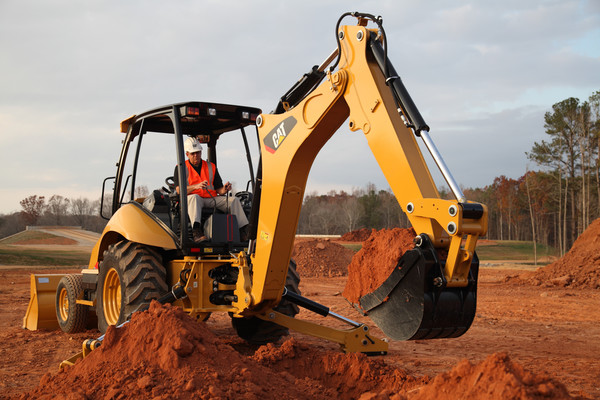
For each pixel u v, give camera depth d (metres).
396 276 3.68
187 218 5.98
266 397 3.62
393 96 3.94
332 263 23.09
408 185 3.77
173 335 3.89
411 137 3.92
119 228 6.32
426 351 6.56
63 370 4.17
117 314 6.49
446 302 3.56
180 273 5.92
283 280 5.27
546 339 7.48
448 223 3.40
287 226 5.11
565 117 45.03
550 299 12.75
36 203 96.75
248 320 6.76
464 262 3.52
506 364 2.88
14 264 26.31
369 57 4.23
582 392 4.46
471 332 8.14
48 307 8.34
